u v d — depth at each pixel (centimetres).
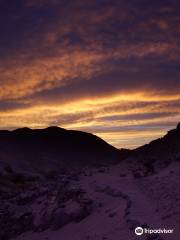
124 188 3222
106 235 2322
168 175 3053
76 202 3322
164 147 5575
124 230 2212
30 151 11894
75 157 12569
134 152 6106
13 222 3688
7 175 6194
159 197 2573
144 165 4347
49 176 6800
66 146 13500
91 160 12488
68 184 4181
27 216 3703
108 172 4731
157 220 2153
